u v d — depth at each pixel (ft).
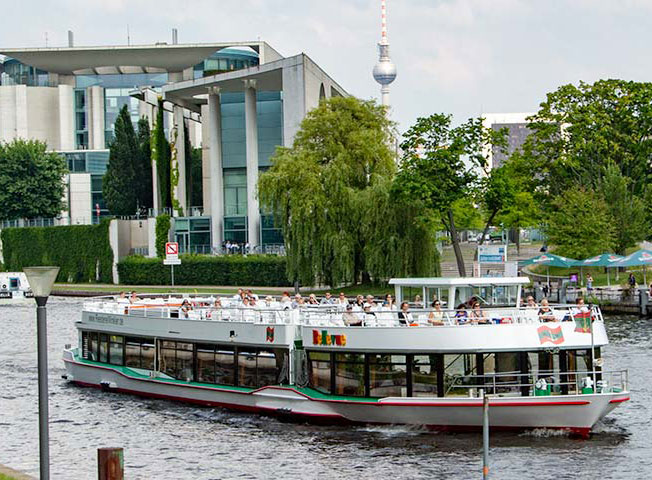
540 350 109.40
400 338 111.14
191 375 132.98
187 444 111.04
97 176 540.52
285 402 119.55
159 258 369.91
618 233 297.12
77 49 573.33
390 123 290.35
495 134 267.18
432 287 120.88
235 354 127.24
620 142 314.96
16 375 166.40
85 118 595.47
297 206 271.28
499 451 103.55
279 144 408.67
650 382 144.36
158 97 407.85
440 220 285.84
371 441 108.47
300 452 105.29
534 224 315.99
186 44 561.84
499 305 119.65
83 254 400.26
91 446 112.78
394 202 260.62
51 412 131.75
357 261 274.57
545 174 324.39
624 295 247.29
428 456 102.01
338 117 282.56
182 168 415.85
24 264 417.28
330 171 270.26
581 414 107.24
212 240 392.47
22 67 609.42
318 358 118.11
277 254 335.26
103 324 148.56
